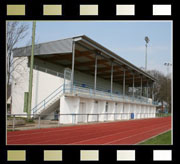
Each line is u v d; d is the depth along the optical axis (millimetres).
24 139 10180
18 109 22344
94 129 16000
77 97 20484
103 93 26062
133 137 12164
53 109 21078
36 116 21172
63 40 20656
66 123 19469
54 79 21500
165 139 10797
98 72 35656
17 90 22766
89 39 20734
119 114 30453
